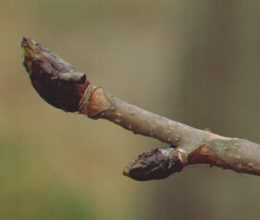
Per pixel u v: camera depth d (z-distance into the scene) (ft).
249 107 1.72
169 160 0.79
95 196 3.13
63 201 2.99
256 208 1.75
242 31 1.70
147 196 1.92
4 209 2.88
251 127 1.72
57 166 3.15
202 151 0.80
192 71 1.76
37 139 3.23
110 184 3.20
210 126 1.75
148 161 0.78
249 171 0.80
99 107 0.78
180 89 1.78
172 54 1.81
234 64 1.71
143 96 2.90
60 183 3.05
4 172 2.97
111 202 3.10
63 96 0.78
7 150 3.09
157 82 2.15
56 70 0.78
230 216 1.76
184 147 0.79
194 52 1.75
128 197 3.09
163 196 1.84
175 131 0.80
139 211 2.81
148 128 0.79
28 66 0.78
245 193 1.75
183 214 1.81
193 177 1.79
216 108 1.74
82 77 0.78
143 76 3.02
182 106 1.79
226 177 1.76
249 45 1.70
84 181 3.15
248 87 1.72
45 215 2.93
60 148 3.23
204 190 1.78
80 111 0.79
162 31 3.13
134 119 0.79
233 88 1.72
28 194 2.93
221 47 1.72
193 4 1.73
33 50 0.78
